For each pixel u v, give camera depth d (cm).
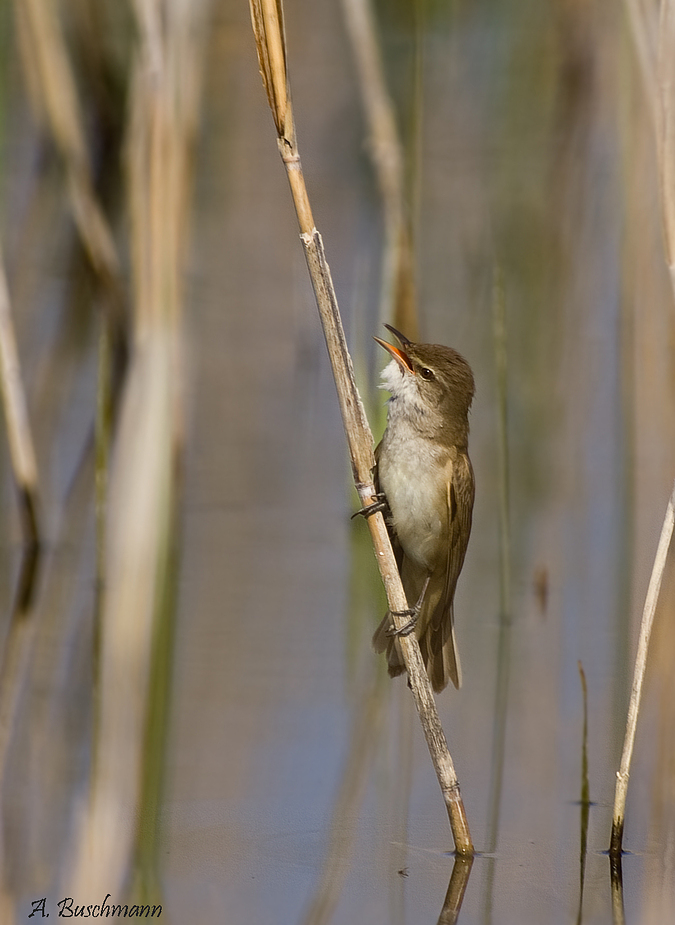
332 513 1358
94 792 848
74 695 993
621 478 1430
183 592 1181
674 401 1284
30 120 2014
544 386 1645
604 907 718
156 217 1257
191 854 770
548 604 1177
